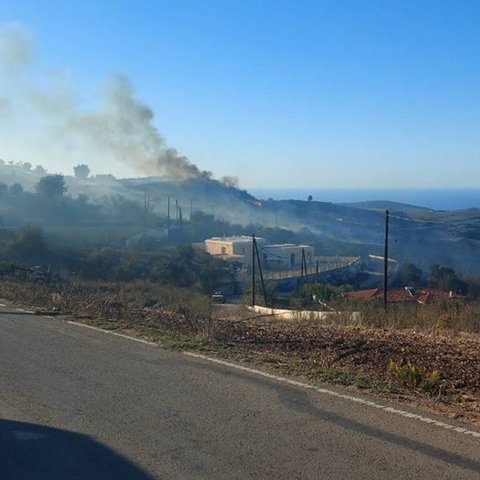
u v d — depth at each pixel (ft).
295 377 22.44
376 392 20.67
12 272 69.36
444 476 13.91
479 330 38.34
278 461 14.78
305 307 76.18
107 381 21.97
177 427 17.17
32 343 28.53
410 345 29.99
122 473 14.14
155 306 55.16
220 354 26.27
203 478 13.83
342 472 14.12
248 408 18.85
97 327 32.63
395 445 15.81
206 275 135.54
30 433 16.74
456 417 18.15
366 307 49.83
